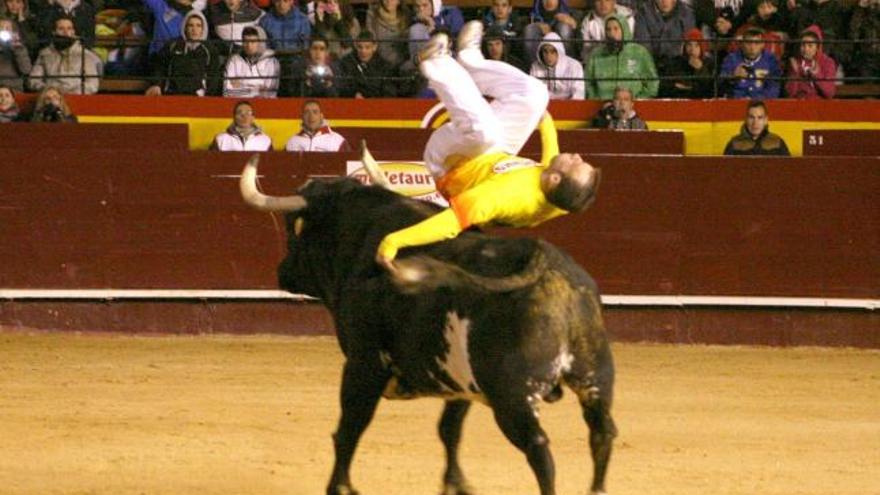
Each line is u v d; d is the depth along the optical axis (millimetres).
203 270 22938
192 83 24328
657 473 13195
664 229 22938
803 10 25766
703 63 25141
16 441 14188
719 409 16953
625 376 19391
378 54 24516
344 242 10938
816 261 22922
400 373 10461
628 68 24500
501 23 24859
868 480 13117
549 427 15555
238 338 22844
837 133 23562
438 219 9977
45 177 22844
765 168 22906
